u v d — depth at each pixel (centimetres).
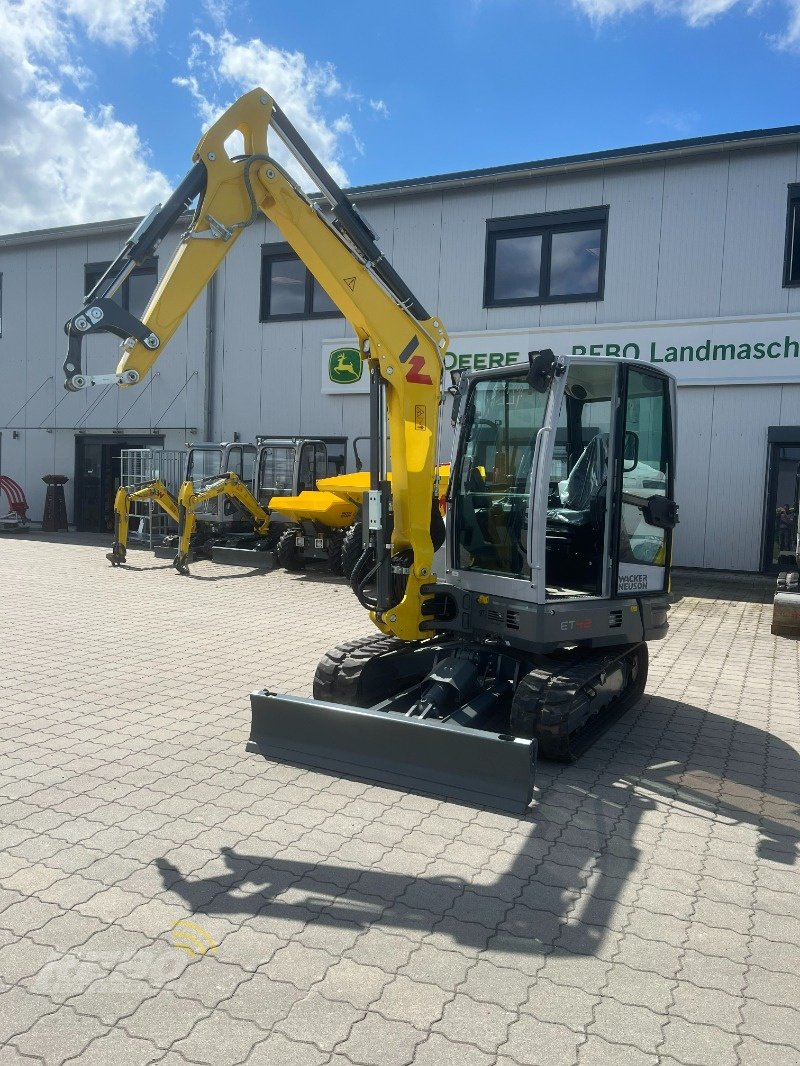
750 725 606
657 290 1361
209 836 394
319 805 433
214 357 1759
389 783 459
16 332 2023
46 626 884
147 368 438
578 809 443
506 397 556
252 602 1072
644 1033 266
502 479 557
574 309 1421
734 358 1309
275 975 289
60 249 1967
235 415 1745
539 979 293
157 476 1545
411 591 543
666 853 396
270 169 477
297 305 1686
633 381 554
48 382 1989
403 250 1548
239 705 608
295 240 499
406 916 331
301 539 1342
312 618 972
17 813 414
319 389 1661
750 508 1313
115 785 453
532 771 434
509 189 1462
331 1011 271
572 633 518
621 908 344
